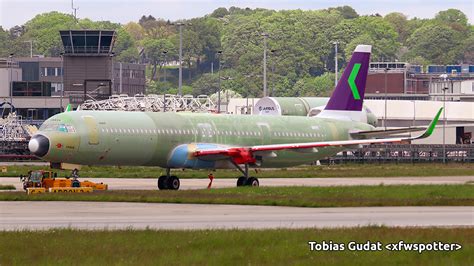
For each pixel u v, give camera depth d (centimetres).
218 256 17075
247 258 16962
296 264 16438
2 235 19212
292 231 19788
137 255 17225
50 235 19238
